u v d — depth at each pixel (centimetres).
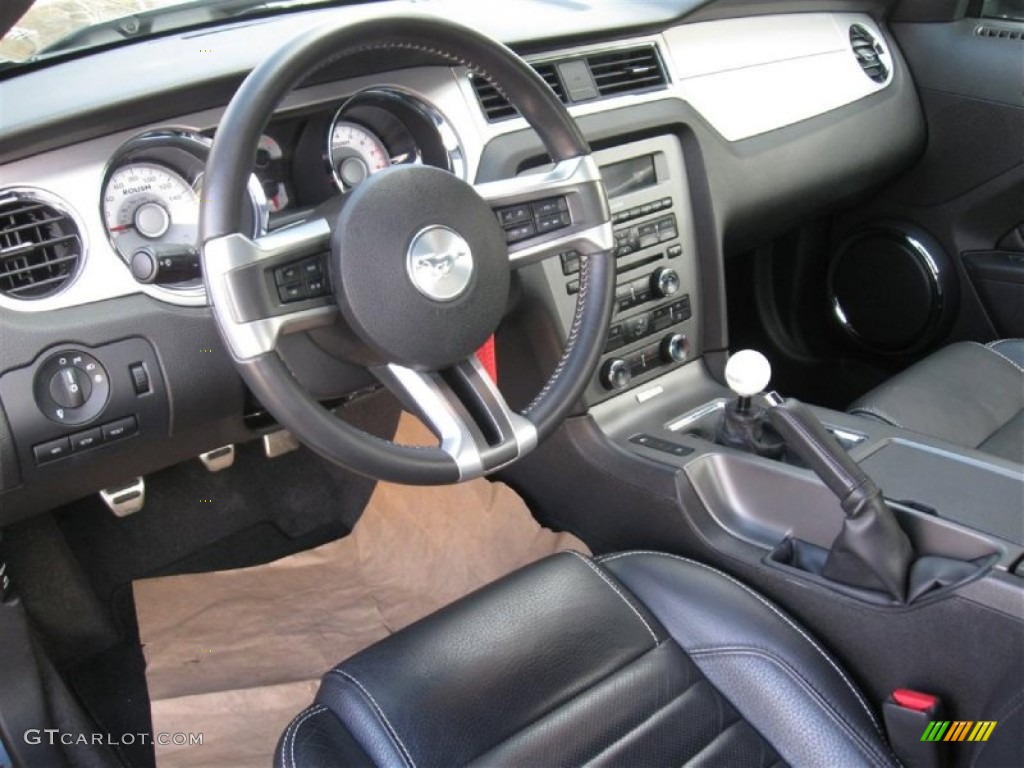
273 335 85
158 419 114
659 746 97
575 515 152
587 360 104
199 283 112
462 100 129
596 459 141
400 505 165
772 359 225
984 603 99
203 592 156
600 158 144
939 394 147
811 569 120
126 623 157
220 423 124
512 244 100
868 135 189
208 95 111
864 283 214
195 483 167
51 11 121
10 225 104
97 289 108
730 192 161
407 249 88
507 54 98
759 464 129
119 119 106
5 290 104
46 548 154
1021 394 153
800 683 102
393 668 103
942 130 198
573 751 95
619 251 145
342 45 86
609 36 148
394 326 88
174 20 137
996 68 188
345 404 138
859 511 108
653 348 152
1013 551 103
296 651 146
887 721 99
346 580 159
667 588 115
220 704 137
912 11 198
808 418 111
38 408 105
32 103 107
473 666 102
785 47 177
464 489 162
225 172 82
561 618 108
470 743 95
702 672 106
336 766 94
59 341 105
